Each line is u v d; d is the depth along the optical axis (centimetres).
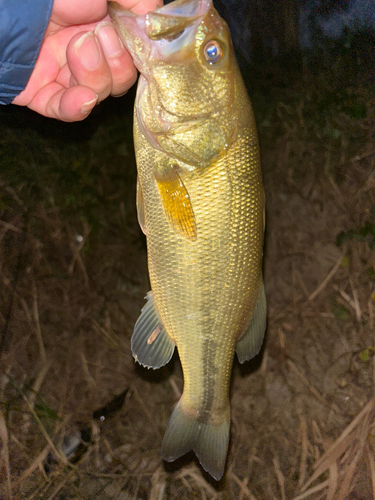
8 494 48
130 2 29
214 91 27
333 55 81
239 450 55
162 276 30
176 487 52
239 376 59
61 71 34
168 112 27
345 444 54
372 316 60
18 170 65
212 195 28
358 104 75
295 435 55
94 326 61
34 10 28
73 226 65
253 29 80
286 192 70
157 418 56
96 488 51
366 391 57
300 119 75
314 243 66
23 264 61
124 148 69
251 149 28
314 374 59
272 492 52
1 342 56
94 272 64
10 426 52
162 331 31
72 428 54
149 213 29
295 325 62
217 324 30
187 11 27
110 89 30
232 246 28
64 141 67
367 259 64
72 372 58
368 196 68
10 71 30
